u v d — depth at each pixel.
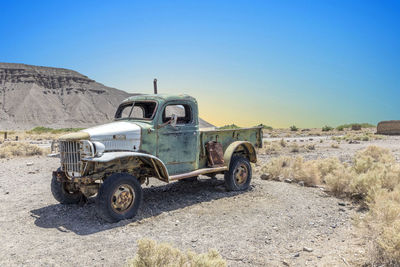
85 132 6.07
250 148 8.52
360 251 4.59
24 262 4.27
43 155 16.94
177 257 3.77
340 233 5.34
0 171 11.52
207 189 8.38
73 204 7.07
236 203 7.02
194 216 6.16
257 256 4.46
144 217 6.09
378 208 5.53
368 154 14.73
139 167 6.70
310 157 15.48
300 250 4.67
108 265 4.16
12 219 6.13
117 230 5.43
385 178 7.79
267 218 6.00
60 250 4.63
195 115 7.45
